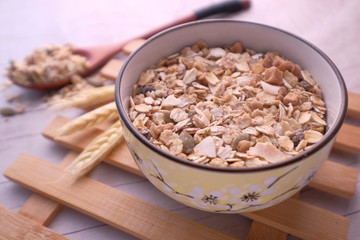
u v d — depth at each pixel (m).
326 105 0.26
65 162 0.29
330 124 0.24
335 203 0.27
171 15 0.43
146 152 0.21
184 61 0.28
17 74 0.35
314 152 0.20
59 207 0.27
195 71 0.27
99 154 0.28
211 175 0.20
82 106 0.31
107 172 0.29
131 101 0.25
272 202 0.23
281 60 0.28
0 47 0.39
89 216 0.27
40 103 0.35
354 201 0.27
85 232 0.26
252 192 0.21
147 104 0.26
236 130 0.24
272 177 0.20
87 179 0.28
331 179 0.27
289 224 0.25
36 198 0.27
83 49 0.37
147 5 0.44
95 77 0.35
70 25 0.42
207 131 0.24
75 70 0.35
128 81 0.25
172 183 0.22
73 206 0.26
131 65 0.25
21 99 0.35
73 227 0.27
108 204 0.26
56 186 0.27
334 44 0.37
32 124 0.33
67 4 0.44
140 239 0.26
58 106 0.31
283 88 0.26
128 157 0.29
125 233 0.26
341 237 0.25
